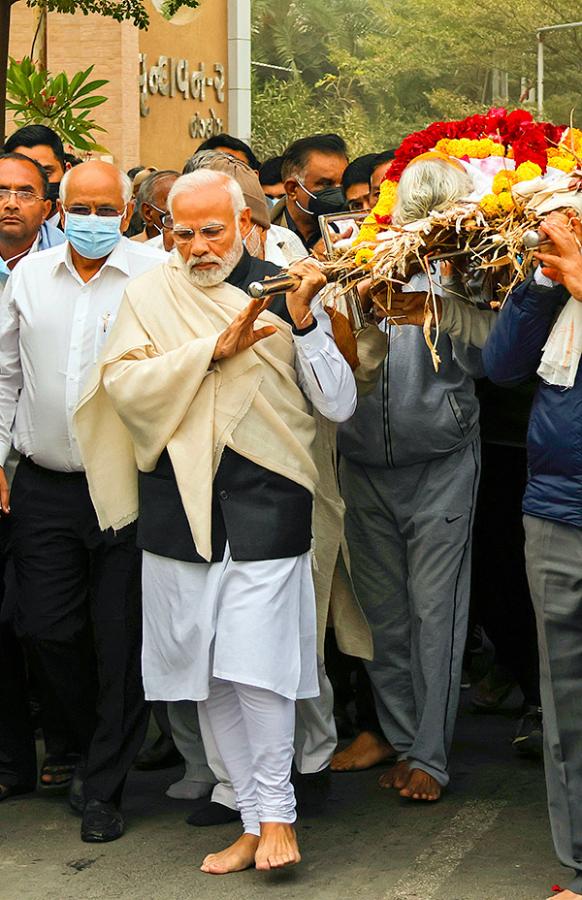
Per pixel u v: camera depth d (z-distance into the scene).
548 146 4.46
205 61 22.38
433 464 5.15
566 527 4.20
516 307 4.22
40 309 4.98
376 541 5.27
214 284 4.59
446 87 52.28
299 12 52.31
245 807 4.66
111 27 19.03
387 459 5.12
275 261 5.35
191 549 4.50
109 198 4.87
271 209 6.77
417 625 5.19
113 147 19.36
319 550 4.78
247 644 4.40
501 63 48.41
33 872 4.64
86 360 4.95
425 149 4.52
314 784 5.02
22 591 5.07
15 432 5.09
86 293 4.98
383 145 50.66
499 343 4.29
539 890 4.44
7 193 5.38
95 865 4.69
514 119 4.49
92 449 4.80
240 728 4.64
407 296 4.61
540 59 37.94
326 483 4.79
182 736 5.21
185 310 4.60
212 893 4.46
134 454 4.79
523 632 5.64
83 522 4.98
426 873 4.57
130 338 4.64
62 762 5.38
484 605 5.70
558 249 4.06
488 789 5.31
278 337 4.60
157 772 5.61
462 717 6.26
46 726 5.38
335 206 6.21
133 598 4.92
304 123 42.34
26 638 5.05
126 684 4.92
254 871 4.61
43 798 5.31
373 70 51.47
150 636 4.68
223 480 4.50
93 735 5.15
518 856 4.69
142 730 4.96
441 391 5.07
